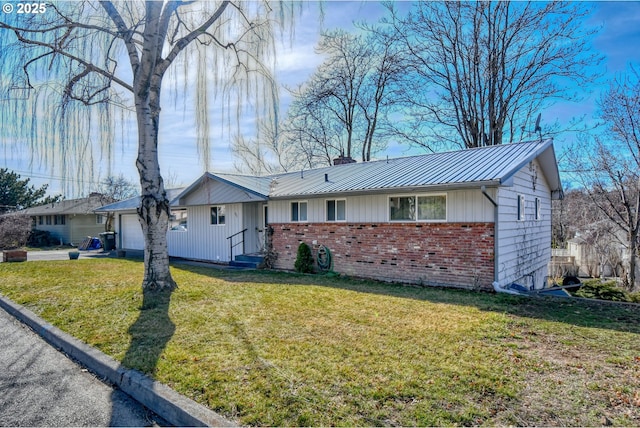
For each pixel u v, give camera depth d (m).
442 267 9.02
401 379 3.58
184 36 8.39
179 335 5.02
